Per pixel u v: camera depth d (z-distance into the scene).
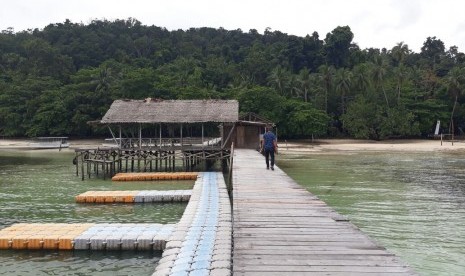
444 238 14.65
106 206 19.80
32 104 75.06
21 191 24.67
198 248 10.48
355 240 8.94
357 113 75.88
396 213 18.45
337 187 25.58
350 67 106.44
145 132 62.16
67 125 73.62
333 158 46.62
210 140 42.03
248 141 38.94
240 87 80.62
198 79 85.31
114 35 121.69
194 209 16.27
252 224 10.45
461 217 17.70
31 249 12.64
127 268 11.49
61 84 85.69
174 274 8.67
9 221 17.11
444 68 104.94
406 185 26.44
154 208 19.31
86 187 26.02
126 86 73.81
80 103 75.25
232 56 115.31
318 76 84.94
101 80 77.12
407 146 64.75
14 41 110.25
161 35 131.62
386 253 8.02
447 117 81.75
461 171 34.09
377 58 81.31
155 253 12.52
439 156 49.56
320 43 114.88
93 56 108.00
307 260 7.59
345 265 7.30
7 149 63.72
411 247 13.66
